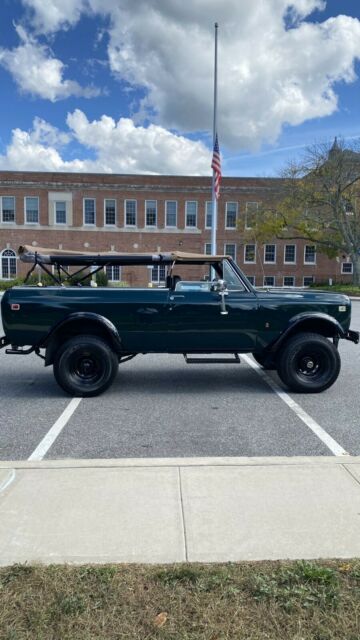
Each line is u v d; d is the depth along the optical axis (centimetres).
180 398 632
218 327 652
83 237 4153
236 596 229
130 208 4178
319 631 208
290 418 541
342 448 445
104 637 204
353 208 3406
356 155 3216
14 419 538
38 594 230
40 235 4134
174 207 4191
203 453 432
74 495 337
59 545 274
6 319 638
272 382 726
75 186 4116
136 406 593
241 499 330
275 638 204
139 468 382
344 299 673
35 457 423
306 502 326
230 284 673
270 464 389
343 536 284
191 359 678
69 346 626
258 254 4259
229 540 279
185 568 250
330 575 243
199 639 203
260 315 655
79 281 754
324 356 650
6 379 754
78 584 238
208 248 4209
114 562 258
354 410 574
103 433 488
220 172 2091
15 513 312
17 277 3934
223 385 706
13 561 259
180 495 336
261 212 3562
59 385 637
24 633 205
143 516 307
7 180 4081
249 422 526
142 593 231
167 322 646
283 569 250
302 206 3338
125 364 873
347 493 340
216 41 2053
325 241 3528
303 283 4297
